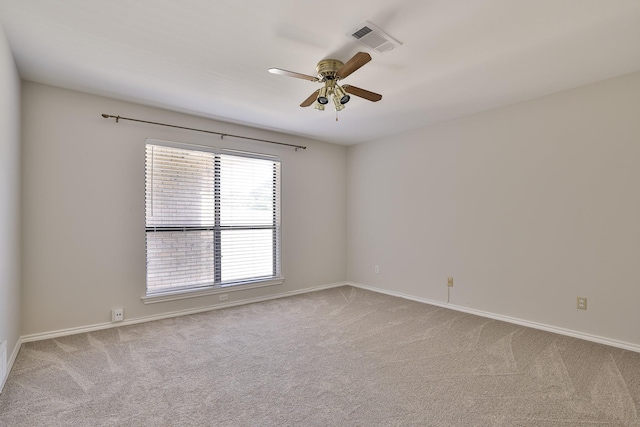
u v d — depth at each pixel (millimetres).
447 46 2270
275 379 2234
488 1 1793
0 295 2057
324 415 1835
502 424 1747
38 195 2893
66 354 2604
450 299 3971
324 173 5090
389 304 4141
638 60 2488
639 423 1746
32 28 2057
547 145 3180
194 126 3801
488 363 2463
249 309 3912
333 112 3688
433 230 4160
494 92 3115
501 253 3514
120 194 3307
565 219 3064
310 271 4902
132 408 1891
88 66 2576
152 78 2797
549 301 3166
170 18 1953
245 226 4234
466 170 3824
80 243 3096
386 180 4762
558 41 2211
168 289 3623
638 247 2680
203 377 2256
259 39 2182
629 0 1782
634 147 2699
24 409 1867
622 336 2744
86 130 3127
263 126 4254
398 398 2000
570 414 1828
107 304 3230
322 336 3033
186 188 3750
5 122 2150
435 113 3729
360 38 2156
